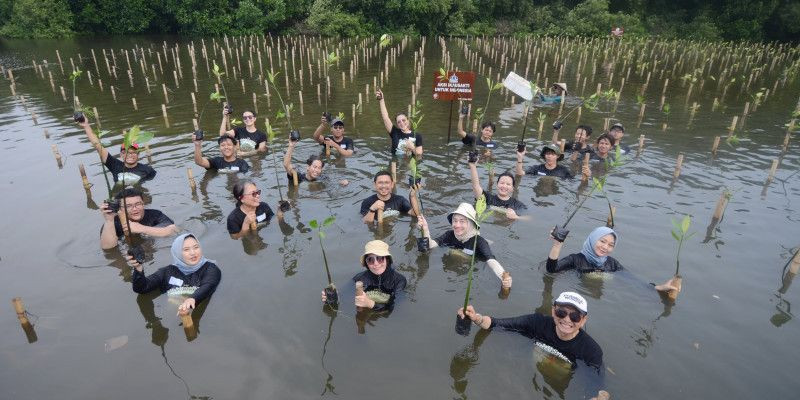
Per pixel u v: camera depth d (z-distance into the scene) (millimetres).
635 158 13297
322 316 6516
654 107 19844
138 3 40938
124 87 21812
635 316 6555
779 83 26484
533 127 16656
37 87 21688
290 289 7113
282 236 8695
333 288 6430
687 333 6230
